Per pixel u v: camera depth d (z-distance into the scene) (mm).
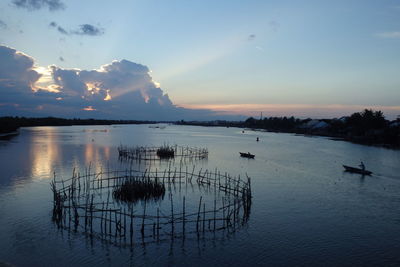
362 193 38938
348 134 141375
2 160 60031
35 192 36125
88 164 58031
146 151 77812
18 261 20391
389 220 29094
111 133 178500
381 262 21266
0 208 30172
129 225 26344
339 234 25672
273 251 22453
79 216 25938
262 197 36438
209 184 42594
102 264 20234
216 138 146375
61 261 20500
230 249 22562
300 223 27938
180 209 31328
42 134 145875
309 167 58844
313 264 20812
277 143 114688
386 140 108562
